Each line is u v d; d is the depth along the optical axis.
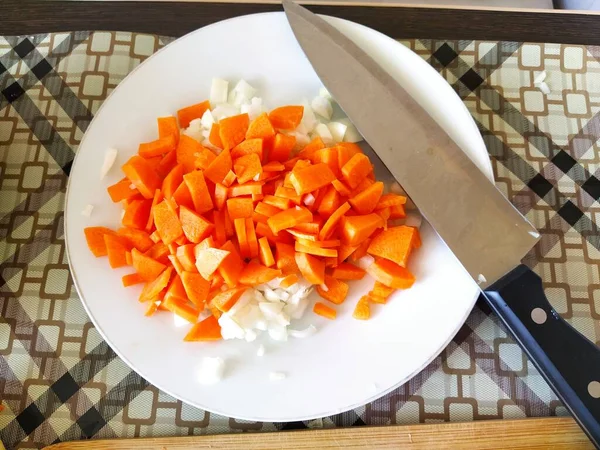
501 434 0.32
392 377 0.32
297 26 0.37
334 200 0.34
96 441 0.32
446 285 0.33
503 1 0.50
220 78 0.37
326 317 0.33
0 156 0.38
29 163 0.38
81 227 0.34
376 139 0.35
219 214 0.35
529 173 0.38
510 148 0.38
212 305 0.33
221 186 0.34
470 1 0.50
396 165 0.34
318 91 0.38
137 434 0.33
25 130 0.39
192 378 0.32
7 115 0.39
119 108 0.36
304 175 0.33
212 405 0.31
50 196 0.38
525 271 0.32
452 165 0.34
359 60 0.36
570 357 0.30
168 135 0.36
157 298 0.33
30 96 0.40
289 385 0.32
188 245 0.33
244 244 0.34
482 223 0.33
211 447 0.32
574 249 0.36
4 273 0.36
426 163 0.34
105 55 0.40
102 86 0.40
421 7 0.41
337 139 0.36
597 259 0.36
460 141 0.35
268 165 0.34
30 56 0.40
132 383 0.34
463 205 0.33
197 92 0.37
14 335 0.35
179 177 0.35
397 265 0.33
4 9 0.41
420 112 0.35
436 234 0.34
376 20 0.41
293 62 0.38
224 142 0.35
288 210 0.33
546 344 0.30
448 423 0.33
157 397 0.34
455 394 0.34
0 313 0.35
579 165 0.38
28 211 0.37
